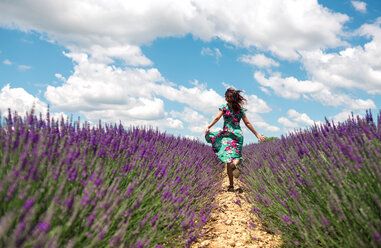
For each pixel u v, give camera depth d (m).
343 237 1.93
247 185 4.59
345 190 2.06
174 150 4.28
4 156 1.61
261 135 4.66
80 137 2.60
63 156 1.86
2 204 1.41
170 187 2.92
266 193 3.40
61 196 1.68
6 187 1.48
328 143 2.77
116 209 2.08
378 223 1.63
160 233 2.35
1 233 1.09
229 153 4.68
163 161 3.54
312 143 3.19
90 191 1.75
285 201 2.81
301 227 2.32
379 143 2.27
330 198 1.92
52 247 1.27
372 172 1.92
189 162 4.29
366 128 2.45
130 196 2.36
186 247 2.48
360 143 2.37
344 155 2.32
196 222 3.05
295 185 2.75
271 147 5.26
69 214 1.67
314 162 2.65
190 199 3.23
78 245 1.63
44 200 1.60
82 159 2.21
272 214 3.14
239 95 4.53
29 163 1.56
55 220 1.56
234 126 4.71
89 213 1.91
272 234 2.93
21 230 1.19
